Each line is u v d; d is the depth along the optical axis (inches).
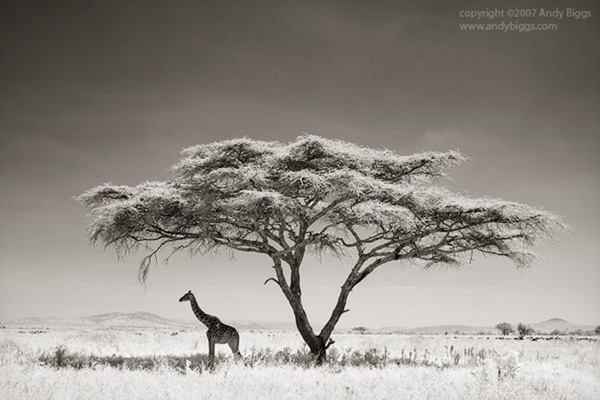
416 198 888.9
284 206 823.1
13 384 476.4
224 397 431.8
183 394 440.5
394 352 1304.1
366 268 991.6
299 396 440.1
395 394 450.6
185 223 933.2
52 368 670.5
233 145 884.0
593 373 774.5
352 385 501.7
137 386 475.2
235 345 831.1
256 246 948.0
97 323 7618.1
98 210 853.2
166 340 1541.6
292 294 954.1
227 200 872.9
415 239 977.5
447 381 530.3
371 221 894.4
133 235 957.2
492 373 511.8
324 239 975.6
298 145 870.4
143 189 946.7
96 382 498.3
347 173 844.6
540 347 1614.2
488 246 1005.8
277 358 855.1
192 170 898.7
